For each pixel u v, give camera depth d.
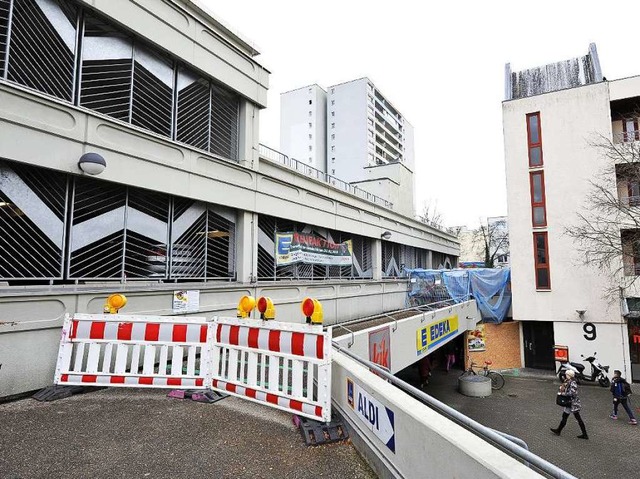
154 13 8.19
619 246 17.33
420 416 2.83
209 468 3.62
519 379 18.66
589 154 19.28
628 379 17.80
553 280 19.50
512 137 21.08
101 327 5.81
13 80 6.19
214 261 9.77
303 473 3.56
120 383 5.70
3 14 6.15
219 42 9.89
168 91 8.77
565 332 19.17
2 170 6.09
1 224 6.11
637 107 19.75
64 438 4.22
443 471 2.46
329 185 14.34
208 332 5.74
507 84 24.42
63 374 5.72
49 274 6.57
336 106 68.31
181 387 5.67
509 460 2.08
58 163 6.49
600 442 10.95
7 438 4.20
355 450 4.03
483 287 20.56
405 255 22.69
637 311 17.88
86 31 7.29
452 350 21.45
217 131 10.11
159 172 8.16
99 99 7.43
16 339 5.59
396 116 79.38
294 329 4.80
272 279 11.55
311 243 13.17
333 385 4.95
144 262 8.09
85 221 7.14
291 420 4.80
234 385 5.38
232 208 10.30
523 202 20.50
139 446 4.05
